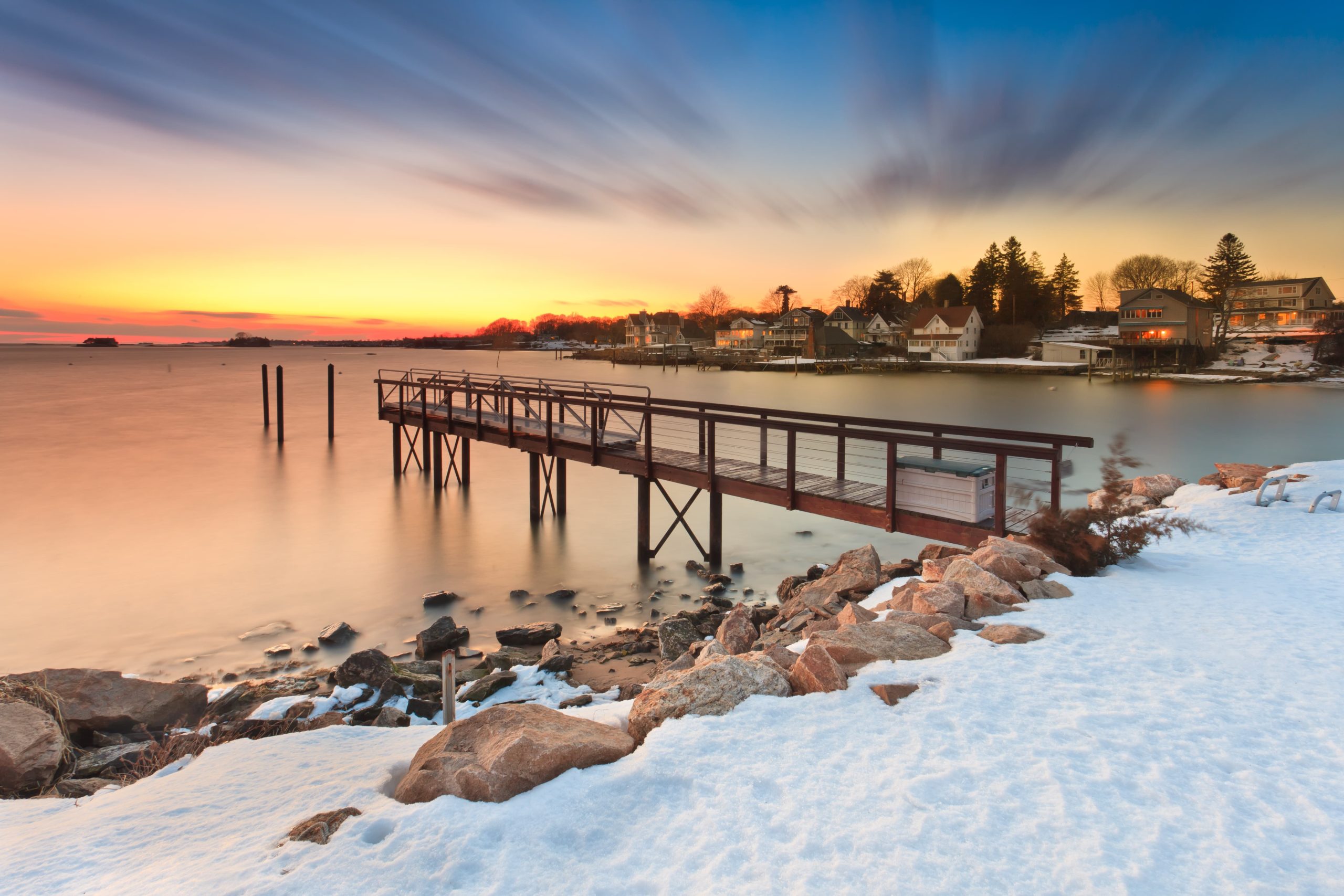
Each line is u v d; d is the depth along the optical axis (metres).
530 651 9.83
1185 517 10.50
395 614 11.89
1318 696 4.18
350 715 7.43
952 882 2.58
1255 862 2.69
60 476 24.72
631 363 129.12
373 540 16.80
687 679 4.18
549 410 17.17
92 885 2.72
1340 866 2.67
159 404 50.41
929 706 4.04
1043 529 7.45
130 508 20.14
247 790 3.54
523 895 2.54
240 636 10.95
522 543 16.44
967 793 3.15
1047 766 3.37
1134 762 3.41
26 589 13.20
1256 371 68.06
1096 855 2.73
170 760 5.17
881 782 3.25
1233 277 91.25
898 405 54.28
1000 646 5.03
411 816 3.01
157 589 13.20
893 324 107.38
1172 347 73.06
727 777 3.31
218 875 2.70
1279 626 5.46
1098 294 119.62
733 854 2.76
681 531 17.39
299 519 18.84
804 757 3.49
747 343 115.94
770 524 17.94
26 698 6.07
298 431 36.97
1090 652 4.88
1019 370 81.06
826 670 4.40
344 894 2.55
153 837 3.10
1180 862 2.70
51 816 3.52
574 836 2.89
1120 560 7.52
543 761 3.30
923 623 5.54
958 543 9.32
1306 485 12.24
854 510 10.55
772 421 11.71
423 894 2.54
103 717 6.59
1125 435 8.25
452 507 20.34
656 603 12.14
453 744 3.54
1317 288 76.50
